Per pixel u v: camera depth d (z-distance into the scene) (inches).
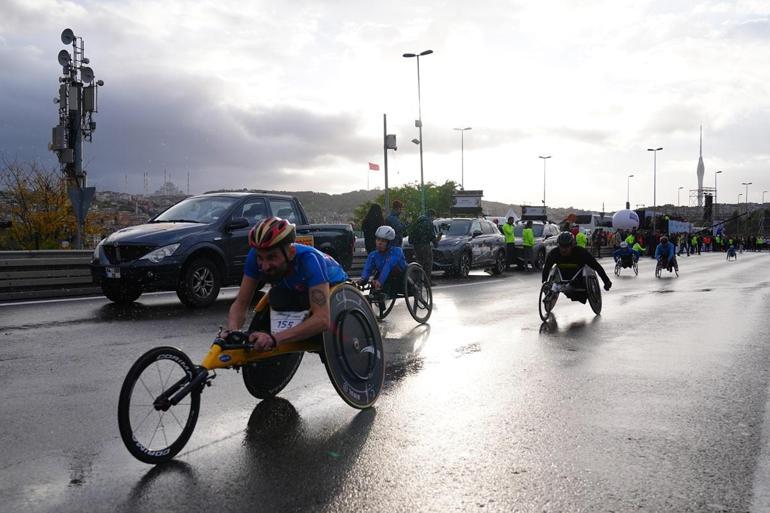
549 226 1042.7
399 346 312.0
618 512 128.5
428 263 578.2
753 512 129.0
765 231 5831.7
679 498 135.2
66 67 893.8
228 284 468.8
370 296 374.0
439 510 129.0
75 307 435.8
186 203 487.2
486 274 879.7
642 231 1881.2
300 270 179.8
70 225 1200.8
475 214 2664.9
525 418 191.8
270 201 499.2
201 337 323.9
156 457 154.3
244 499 134.0
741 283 733.9
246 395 214.8
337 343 193.0
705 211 4136.3
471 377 245.8
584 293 418.3
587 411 199.5
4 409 197.9
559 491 138.3
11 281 484.7
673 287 672.4
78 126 894.4
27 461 155.4
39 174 1181.7
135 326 356.5
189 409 163.0
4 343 305.4
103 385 228.1
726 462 156.0
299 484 141.7
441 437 173.8
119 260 422.9
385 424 185.2
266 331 195.9
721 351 301.6
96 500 133.4
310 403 206.4
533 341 327.0
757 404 208.4
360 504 131.6
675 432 179.0
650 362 275.1
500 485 141.5
